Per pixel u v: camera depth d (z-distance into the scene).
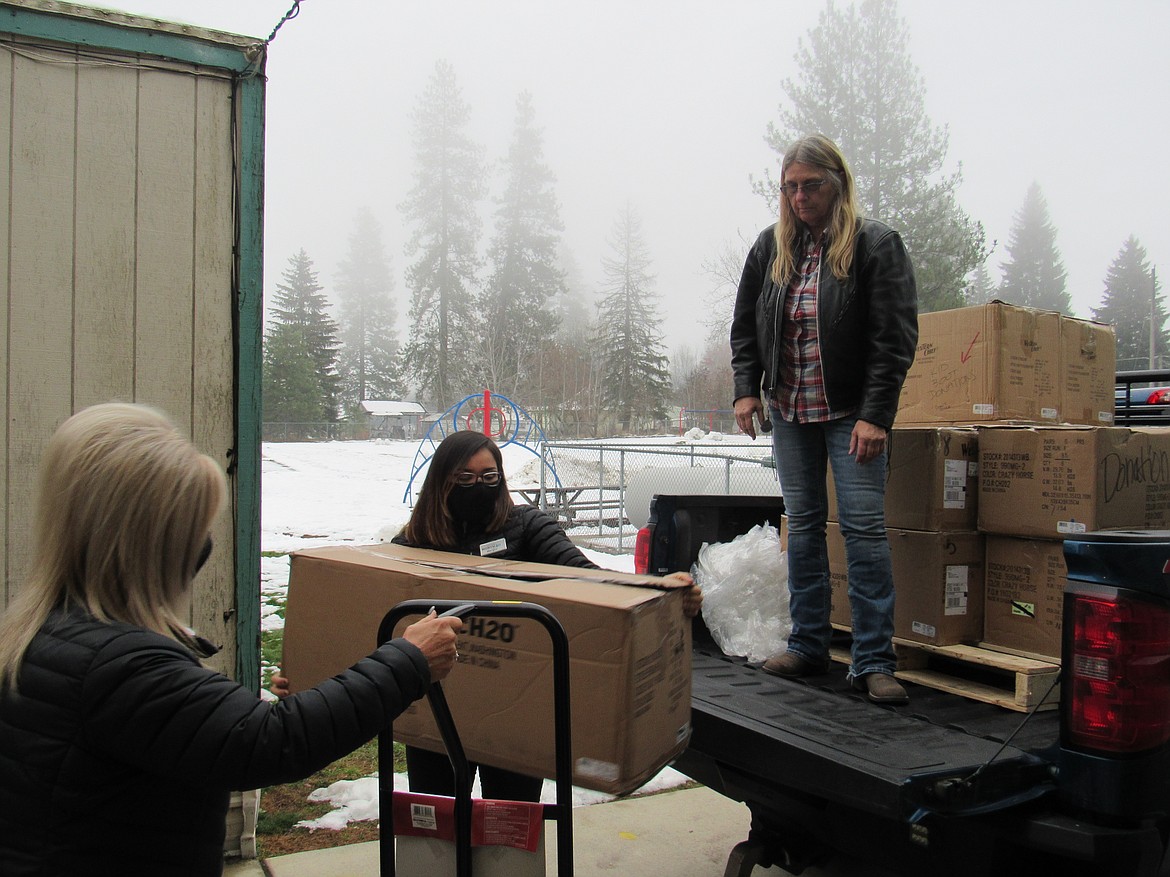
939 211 25.23
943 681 2.80
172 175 3.18
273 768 1.33
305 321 73.12
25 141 2.99
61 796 1.29
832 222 2.90
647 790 4.07
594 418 53.88
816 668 3.00
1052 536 2.60
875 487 2.83
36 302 3.01
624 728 1.77
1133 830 1.95
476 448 2.58
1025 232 67.75
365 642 2.15
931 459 2.78
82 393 3.07
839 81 28.22
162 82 3.16
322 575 2.24
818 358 2.96
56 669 1.30
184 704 1.30
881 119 27.97
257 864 3.28
